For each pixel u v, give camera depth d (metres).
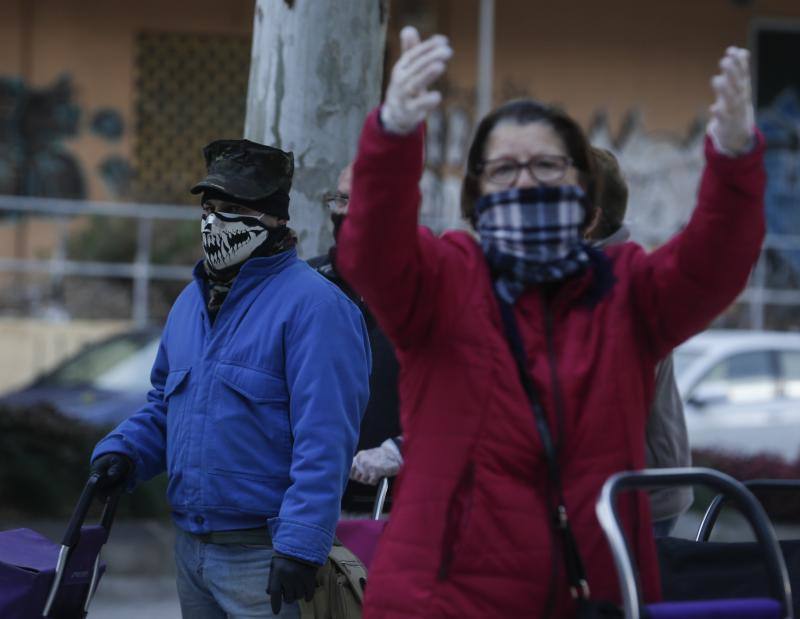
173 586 16.75
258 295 7.52
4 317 34.31
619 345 5.34
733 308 39.69
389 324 5.28
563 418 5.22
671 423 8.25
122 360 24.62
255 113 10.61
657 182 43.97
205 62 41.84
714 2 44.56
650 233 43.53
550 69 43.72
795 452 23.80
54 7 40.56
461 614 5.14
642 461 5.39
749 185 5.05
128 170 40.91
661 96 44.25
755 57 44.88
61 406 22.69
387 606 5.25
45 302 34.88
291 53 10.40
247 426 7.38
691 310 5.32
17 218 39.75
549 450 5.19
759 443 23.80
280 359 7.39
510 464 5.21
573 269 5.34
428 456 5.27
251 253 7.59
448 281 5.30
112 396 23.20
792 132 45.00
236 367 7.42
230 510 7.37
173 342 7.79
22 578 7.01
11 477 20.69
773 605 5.14
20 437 21.14
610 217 8.13
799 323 40.22
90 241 35.91
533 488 5.23
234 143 7.67
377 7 10.62
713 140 5.08
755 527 5.21
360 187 5.04
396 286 5.14
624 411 5.31
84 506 7.43
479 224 5.54
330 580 7.39
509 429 5.21
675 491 8.34
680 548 6.56
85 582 7.37
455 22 42.88
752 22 44.75
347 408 7.32
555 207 5.28
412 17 42.41
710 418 23.80
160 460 7.95
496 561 5.14
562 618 5.18
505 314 5.33
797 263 42.44
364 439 8.94
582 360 5.30
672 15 44.38
